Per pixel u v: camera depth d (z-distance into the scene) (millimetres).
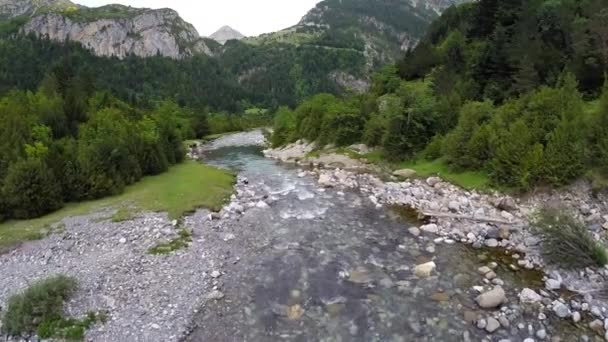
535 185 22953
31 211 21906
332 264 16562
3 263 16828
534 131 24656
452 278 15039
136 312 13203
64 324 12445
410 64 63625
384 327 12250
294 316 13000
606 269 14398
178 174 34344
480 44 51688
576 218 18188
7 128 27828
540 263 15789
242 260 17109
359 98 54312
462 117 31438
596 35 35500
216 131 110750
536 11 51281
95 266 16172
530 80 36094
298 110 64250
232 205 24297
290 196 27312
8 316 12375
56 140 31750
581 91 33844
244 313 13227
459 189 26562
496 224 20141
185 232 19812
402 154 35969
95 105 46312
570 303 12859
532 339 11281
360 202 25688
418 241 18875
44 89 54406
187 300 13961
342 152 43094
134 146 32875
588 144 22266
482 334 11680
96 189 25438
